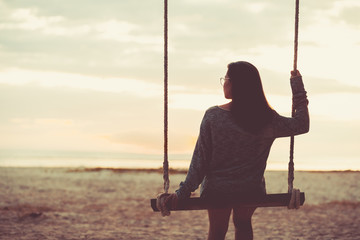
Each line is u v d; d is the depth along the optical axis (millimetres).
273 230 7109
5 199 11148
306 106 2832
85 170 26453
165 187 2883
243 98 2611
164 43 3037
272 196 2742
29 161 49875
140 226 7582
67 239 6176
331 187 16078
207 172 2701
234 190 2633
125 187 15359
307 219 8336
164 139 2926
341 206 10367
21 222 7594
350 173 24641
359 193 13961
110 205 10445
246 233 2896
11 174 20844
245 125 2584
